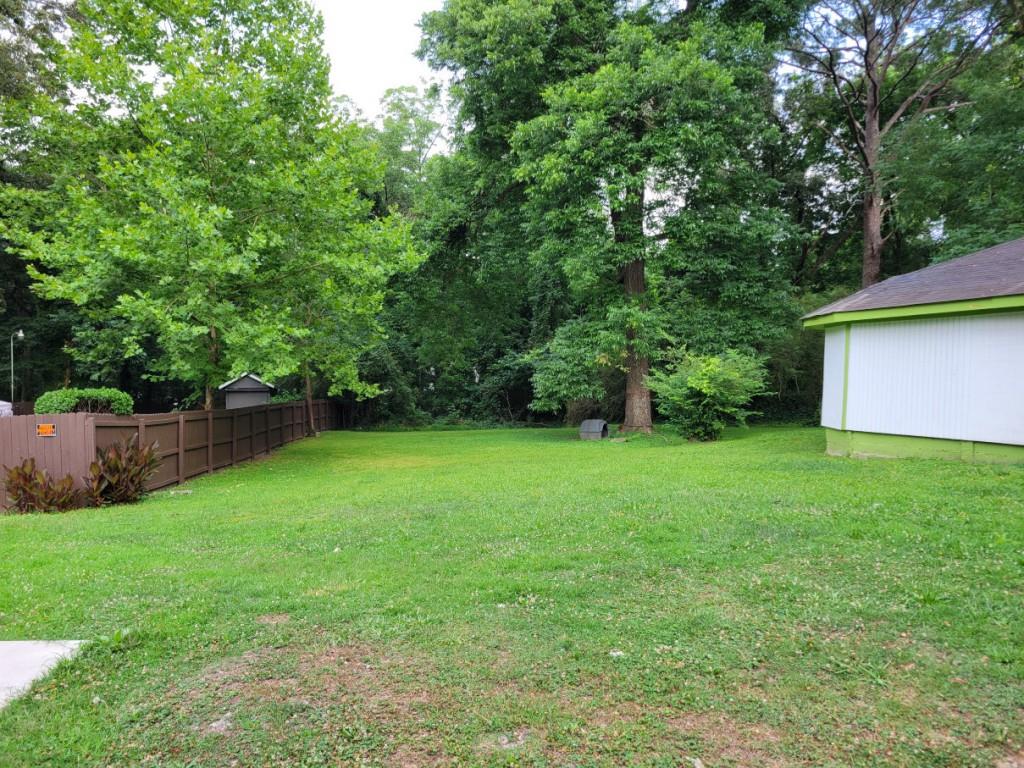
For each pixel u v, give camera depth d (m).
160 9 12.70
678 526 5.72
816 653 3.15
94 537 6.30
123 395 11.68
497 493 8.16
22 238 11.22
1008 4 19.84
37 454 9.33
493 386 32.06
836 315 10.88
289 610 3.93
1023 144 15.49
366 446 18.34
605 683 2.93
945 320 9.29
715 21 16.34
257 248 11.19
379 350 27.52
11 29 18.42
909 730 2.48
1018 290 8.13
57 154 13.27
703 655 3.16
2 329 25.05
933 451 9.53
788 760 2.34
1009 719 2.53
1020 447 8.40
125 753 2.47
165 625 3.69
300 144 13.38
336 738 2.55
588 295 18.27
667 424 18.56
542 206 16.47
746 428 19.73
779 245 20.47
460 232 19.33
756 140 20.20
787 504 6.52
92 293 10.98
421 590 4.25
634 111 14.65
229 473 12.53
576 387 17.75
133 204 11.80
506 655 3.23
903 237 24.77
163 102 11.62
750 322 17.17
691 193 16.41
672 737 2.50
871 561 4.53
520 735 2.55
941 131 18.25
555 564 4.73
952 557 4.54
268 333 11.21
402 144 27.52
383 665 3.16
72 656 3.29
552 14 16.22
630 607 3.83
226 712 2.75
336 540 5.80
